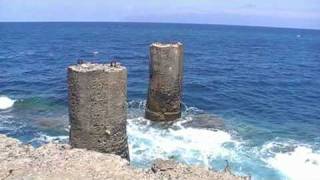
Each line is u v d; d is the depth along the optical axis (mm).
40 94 38219
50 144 17016
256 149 24703
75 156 15711
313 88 46188
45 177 14023
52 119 30000
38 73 50812
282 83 48375
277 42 137250
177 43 28922
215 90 41500
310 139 27219
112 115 18906
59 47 89250
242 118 31719
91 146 18844
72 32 159750
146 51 81688
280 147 25266
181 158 22844
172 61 27922
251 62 70312
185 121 29500
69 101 19016
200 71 55375
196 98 37469
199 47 98938
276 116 33062
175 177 14711
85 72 18156
